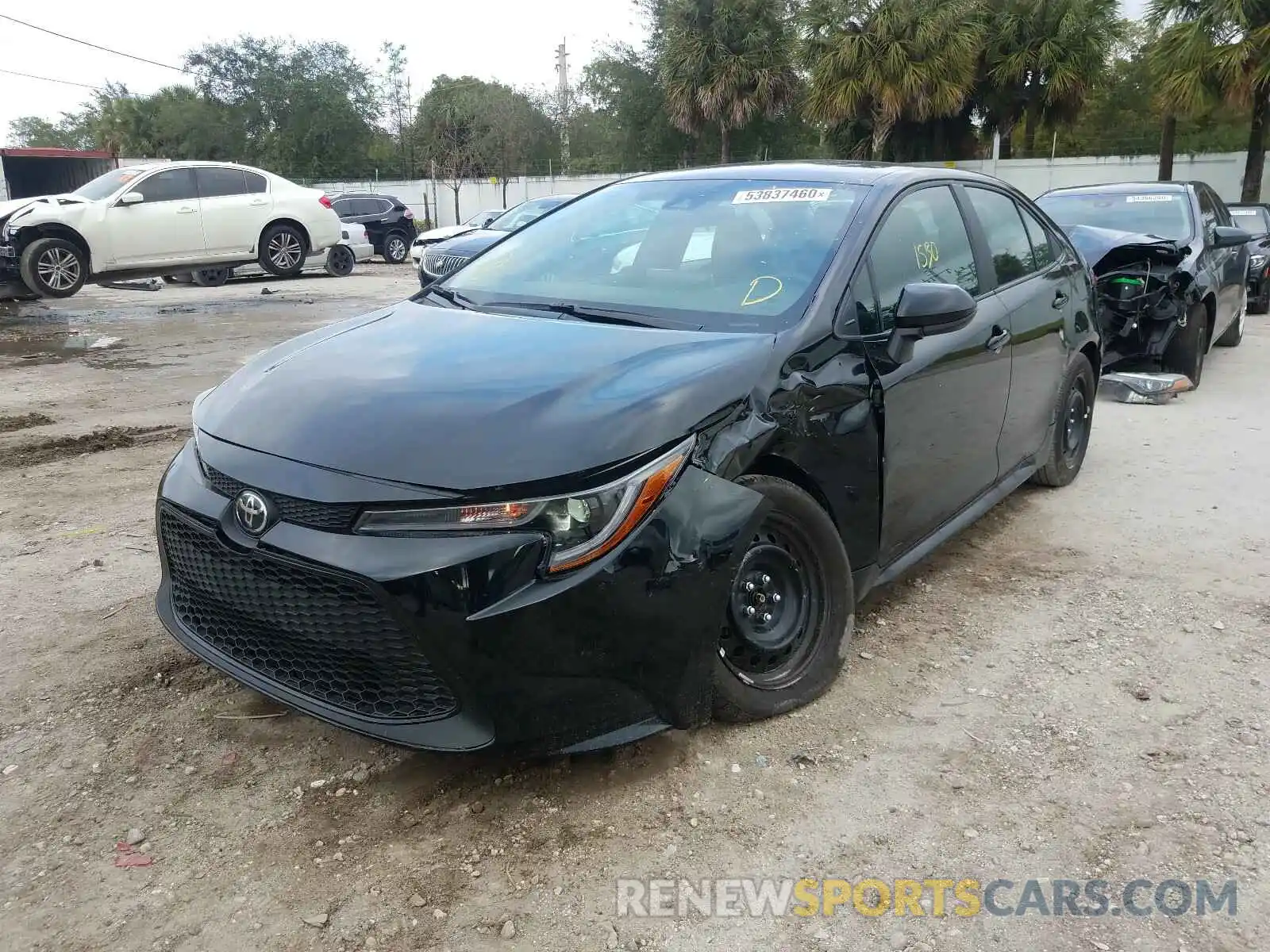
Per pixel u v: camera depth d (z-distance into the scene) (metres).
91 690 3.15
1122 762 2.84
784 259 3.32
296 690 2.60
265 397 2.80
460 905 2.25
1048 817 2.59
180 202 14.15
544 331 3.11
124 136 55.38
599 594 2.36
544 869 2.37
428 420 2.50
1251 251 13.53
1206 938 2.18
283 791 2.66
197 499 2.64
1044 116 29.33
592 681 2.42
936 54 25.59
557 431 2.42
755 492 2.66
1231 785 2.72
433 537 2.32
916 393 3.40
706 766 2.77
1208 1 22.53
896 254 3.51
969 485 4.02
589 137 47.84
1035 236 4.87
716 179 3.92
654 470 2.45
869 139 30.33
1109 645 3.57
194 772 2.74
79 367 8.91
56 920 2.20
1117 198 8.93
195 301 14.51
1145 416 7.26
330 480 2.40
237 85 50.78
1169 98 23.75
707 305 3.22
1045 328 4.61
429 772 2.74
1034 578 4.19
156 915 2.22
